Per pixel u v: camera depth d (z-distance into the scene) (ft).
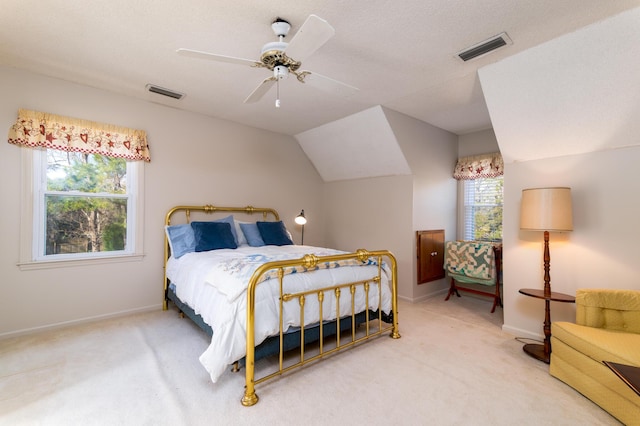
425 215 13.23
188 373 6.77
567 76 7.16
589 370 5.81
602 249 7.62
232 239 11.35
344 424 5.21
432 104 10.96
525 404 5.75
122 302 10.41
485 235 13.87
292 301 6.79
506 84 8.11
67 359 7.35
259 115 12.32
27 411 5.47
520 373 6.87
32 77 8.80
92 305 9.84
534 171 8.82
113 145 10.00
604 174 7.59
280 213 14.87
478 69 8.32
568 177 8.18
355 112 11.83
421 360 7.45
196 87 9.71
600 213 7.65
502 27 6.52
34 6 5.90
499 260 12.06
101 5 5.89
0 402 5.72
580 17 6.14
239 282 6.40
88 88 9.68
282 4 5.83
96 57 7.91
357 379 6.57
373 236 14.24
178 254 10.40
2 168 8.44
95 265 9.90
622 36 6.16
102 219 10.18
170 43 7.23
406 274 12.89
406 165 12.57
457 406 5.69
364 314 8.60
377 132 12.15
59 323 9.26
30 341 8.33
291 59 5.98
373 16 6.18
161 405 5.67
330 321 7.71
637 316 6.19
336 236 16.06
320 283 7.35
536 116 8.14
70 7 5.94
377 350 8.00
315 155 15.55
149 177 10.97
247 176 13.65
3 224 8.46
